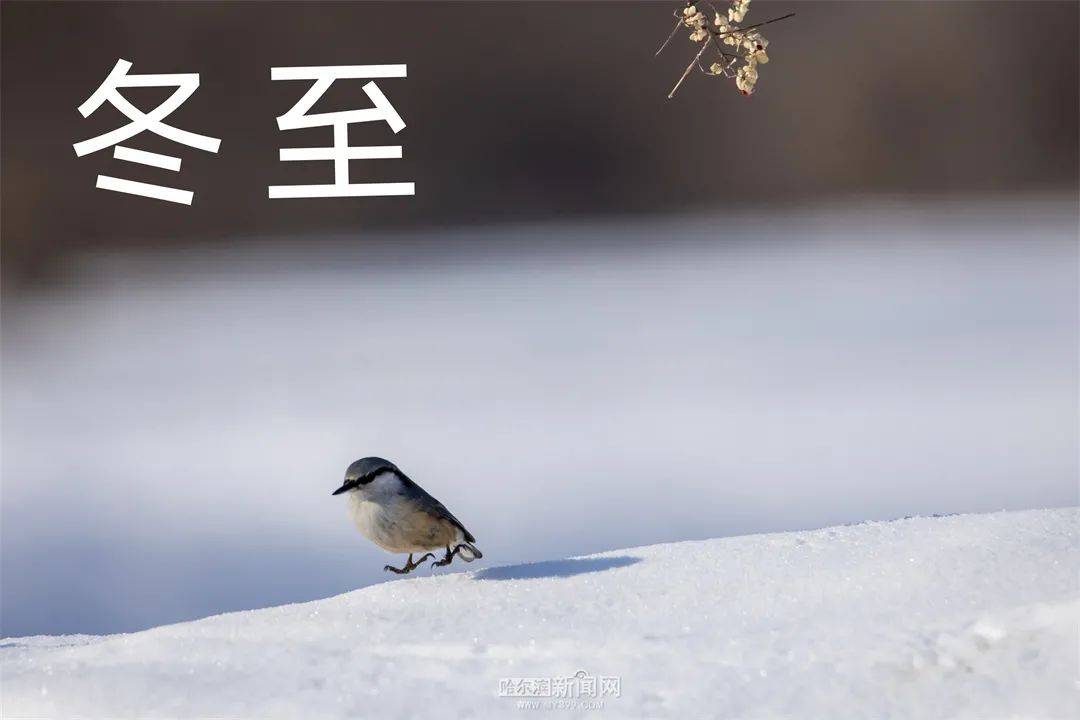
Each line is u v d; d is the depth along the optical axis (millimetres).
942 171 46594
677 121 47156
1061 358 21031
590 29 47875
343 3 44031
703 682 4098
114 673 4324
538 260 38906
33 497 15367
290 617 4934
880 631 4320
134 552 12672
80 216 38500
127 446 18281
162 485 15852
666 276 34656
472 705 4027
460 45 46594
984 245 36906
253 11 41312
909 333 24422
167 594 10992
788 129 47531
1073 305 26641
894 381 19938
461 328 28500
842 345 23688
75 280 37000
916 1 48625
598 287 33719
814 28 48594
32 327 31422
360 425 18734
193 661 4430
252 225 40812
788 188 46781
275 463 16672
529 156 46094
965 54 47594
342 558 12219
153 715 4027
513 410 19234
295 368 24469
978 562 4801
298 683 4215
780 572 5055
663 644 4383
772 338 25000
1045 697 3855
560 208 45875
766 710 3934
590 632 4535
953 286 30234
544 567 5559
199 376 24250
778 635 4379
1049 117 47031
